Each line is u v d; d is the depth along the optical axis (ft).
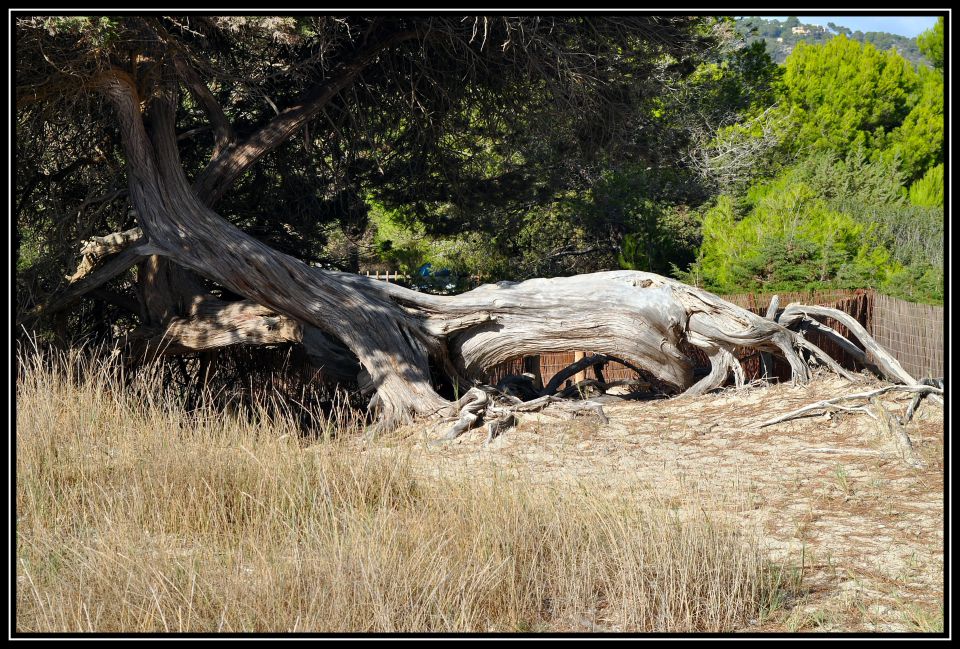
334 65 43.19
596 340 37.91
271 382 44.37
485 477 22.24
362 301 37.47
